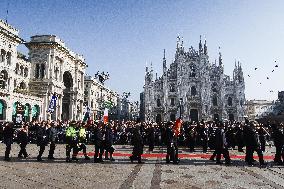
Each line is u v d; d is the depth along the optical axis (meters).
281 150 15.59
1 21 41.88
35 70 55.69
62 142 29.80
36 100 51.78
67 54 61.06
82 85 71.00
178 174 12.18
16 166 13.91
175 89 89.38
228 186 9.95
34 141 28.42
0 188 9.37
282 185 10.11
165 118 87.44
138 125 16.02
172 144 15.48
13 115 45.12
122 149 23.98
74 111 65.00
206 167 14.18
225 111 85.00
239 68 87.50
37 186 9.73
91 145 27.89
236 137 23.05
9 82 44.16
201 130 26.36
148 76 91.06
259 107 120.88
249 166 14.62
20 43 47.31
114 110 125.69
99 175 11.84
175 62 91.00
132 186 9.84
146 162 15.98
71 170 13.02
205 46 89.38
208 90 86.31
